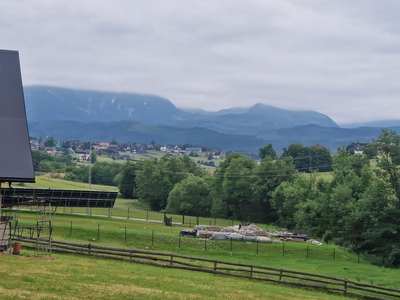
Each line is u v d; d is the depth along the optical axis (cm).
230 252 6288
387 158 9075
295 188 11556
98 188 17325
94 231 6288
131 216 9900
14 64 3991
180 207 13162
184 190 13275
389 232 8306
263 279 4375
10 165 3531
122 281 3095
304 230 9938
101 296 2559
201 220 11019
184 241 6462
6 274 2789
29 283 2630
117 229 6631
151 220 9462
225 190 13450
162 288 3055
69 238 5866
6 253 3631
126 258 4375
